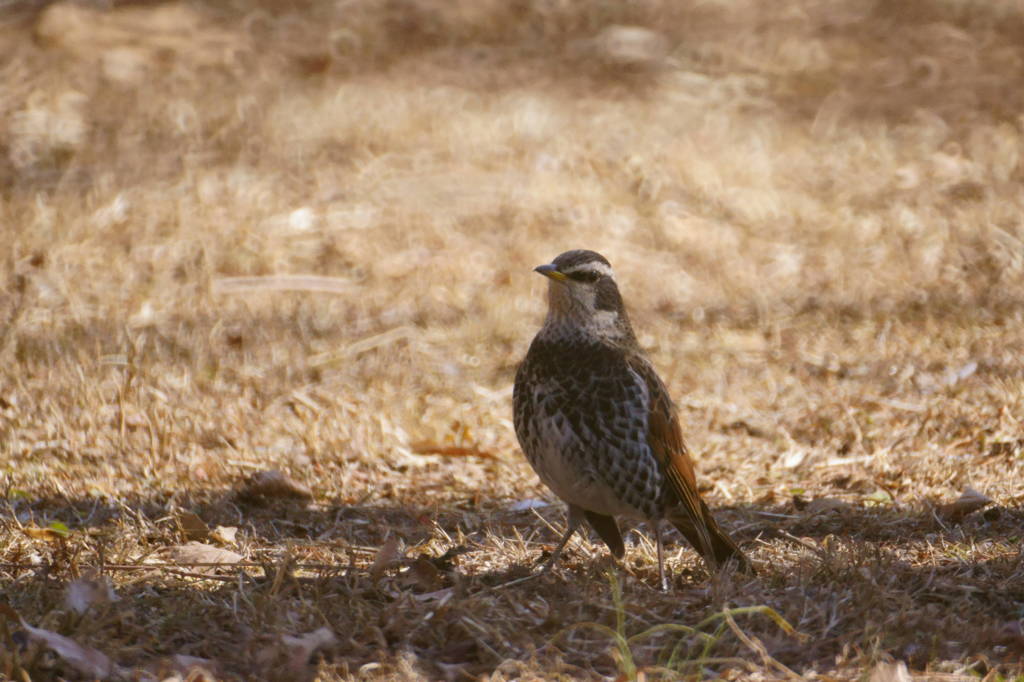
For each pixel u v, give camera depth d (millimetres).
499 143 19625
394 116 20328
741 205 18109
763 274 16438
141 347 13430
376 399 12875
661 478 8234
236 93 21188
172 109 20297
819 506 10047
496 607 7590
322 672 6723
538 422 8188
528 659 6996
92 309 14461
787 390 13312
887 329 14805
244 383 12906
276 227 16828
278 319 14617
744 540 9367
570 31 24562
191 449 11289
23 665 6570
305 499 10352
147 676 6695
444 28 24375
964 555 8672
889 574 8047
